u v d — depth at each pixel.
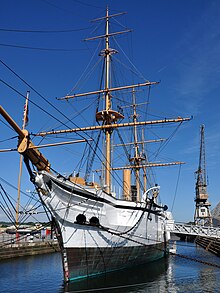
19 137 18.83
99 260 24.14
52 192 20.80
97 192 24.25
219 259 41.78
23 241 44.00
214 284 23.95
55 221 21.45
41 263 35.97
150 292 20.86
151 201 32.09
